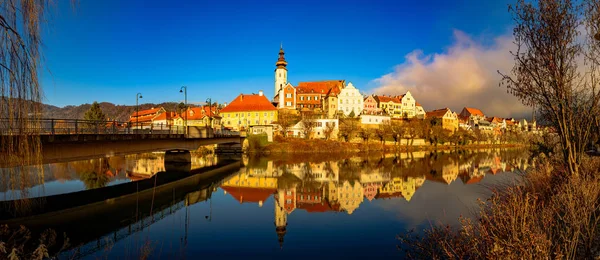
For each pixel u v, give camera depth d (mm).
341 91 116625
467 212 21906
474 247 9539
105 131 28484
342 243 16578
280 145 87438
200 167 53312
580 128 12180
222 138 63750
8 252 10852
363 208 24266
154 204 26578
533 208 9195
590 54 11680
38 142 10047
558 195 10961
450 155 81000
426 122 116250
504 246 8078
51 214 21984
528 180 17500
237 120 107562
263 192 32625
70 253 15258
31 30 8898
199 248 16094
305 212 23250
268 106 106250
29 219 20531
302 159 69938
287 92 118375
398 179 40719
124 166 52594
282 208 24844
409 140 105625
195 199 28891
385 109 127500
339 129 98375
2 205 20047
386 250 15453
